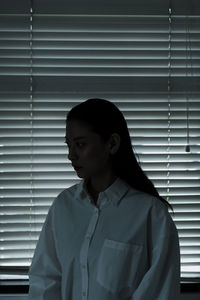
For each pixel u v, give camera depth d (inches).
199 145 63.1
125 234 41.4
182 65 62.7
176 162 62.9
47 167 62.2
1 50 60.9
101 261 40.8
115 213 42.6
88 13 61.1
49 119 62.0
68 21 61.3
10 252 62.4
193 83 62.7
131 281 40.4
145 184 44.3
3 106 61.3
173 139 63.0
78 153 40.6
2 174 61.6
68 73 61.7
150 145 62.8
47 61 61.3
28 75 61.2
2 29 60.9
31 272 45.8
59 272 45.1
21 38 61.2
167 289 39.9
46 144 62.2
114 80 62.1
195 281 63.6
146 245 41.6
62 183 62.5
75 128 40.3
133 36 62.1
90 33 61.6
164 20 62.2
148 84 62.3
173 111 62.7
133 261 40.6
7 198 61.8
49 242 45.9
